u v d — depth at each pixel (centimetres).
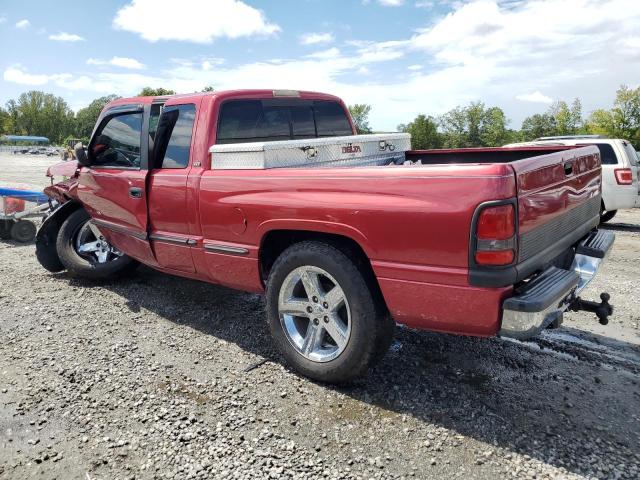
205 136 414
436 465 275
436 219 286
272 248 394
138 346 425
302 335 375
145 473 272
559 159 335
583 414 321
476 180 274
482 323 286
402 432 304
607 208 1040
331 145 431
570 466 273
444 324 302
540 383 361
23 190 854
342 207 321
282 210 353
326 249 341
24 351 415
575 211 374
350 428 309
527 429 306
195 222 419
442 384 359
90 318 488
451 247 284
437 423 313
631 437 297
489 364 389
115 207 510
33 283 601
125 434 304
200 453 287
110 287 584
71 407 333
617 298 553
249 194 374
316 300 353
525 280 308
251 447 292
